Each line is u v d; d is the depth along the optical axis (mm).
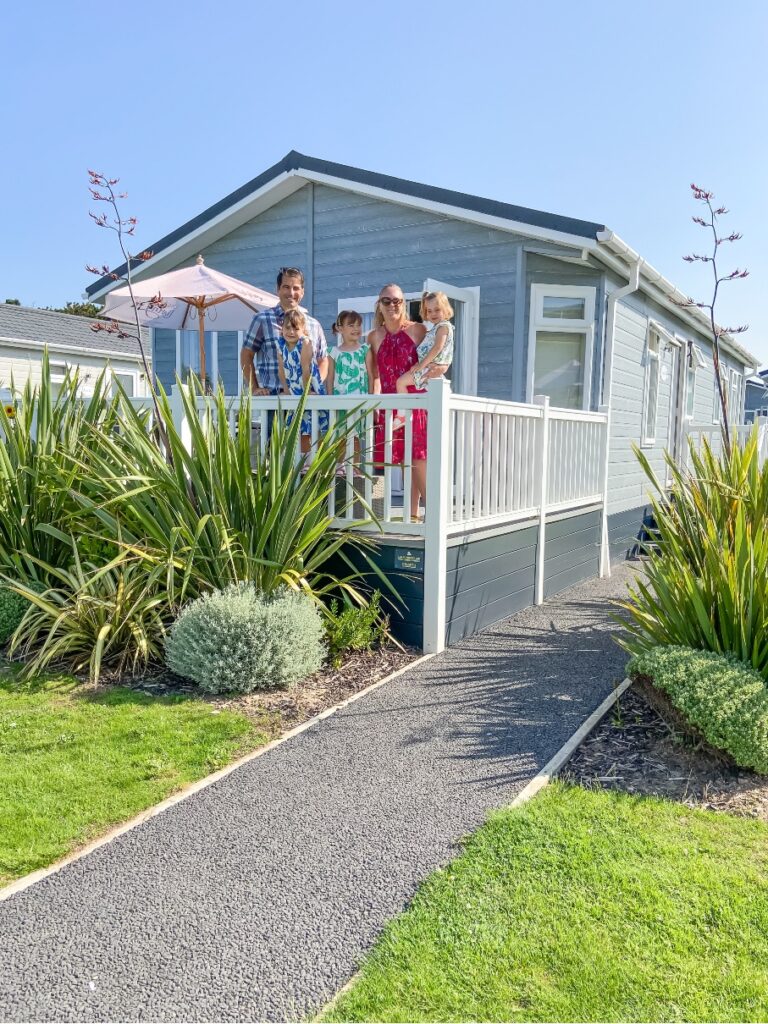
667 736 3621
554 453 6926
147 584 4492
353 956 2082
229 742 3473
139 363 17031
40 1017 1860
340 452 5062
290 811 2871
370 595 5184
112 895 2346
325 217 9180
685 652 3734
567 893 2350
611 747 3537
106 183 5012
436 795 3008
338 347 6520
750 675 3510
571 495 7402
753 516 4090
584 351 8336
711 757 3375
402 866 2504
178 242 9930
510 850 2584
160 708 3879
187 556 4586
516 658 4875
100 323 5484
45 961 2053
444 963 2043
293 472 4801
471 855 2555
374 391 5969
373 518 4906
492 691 4246
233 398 5594
